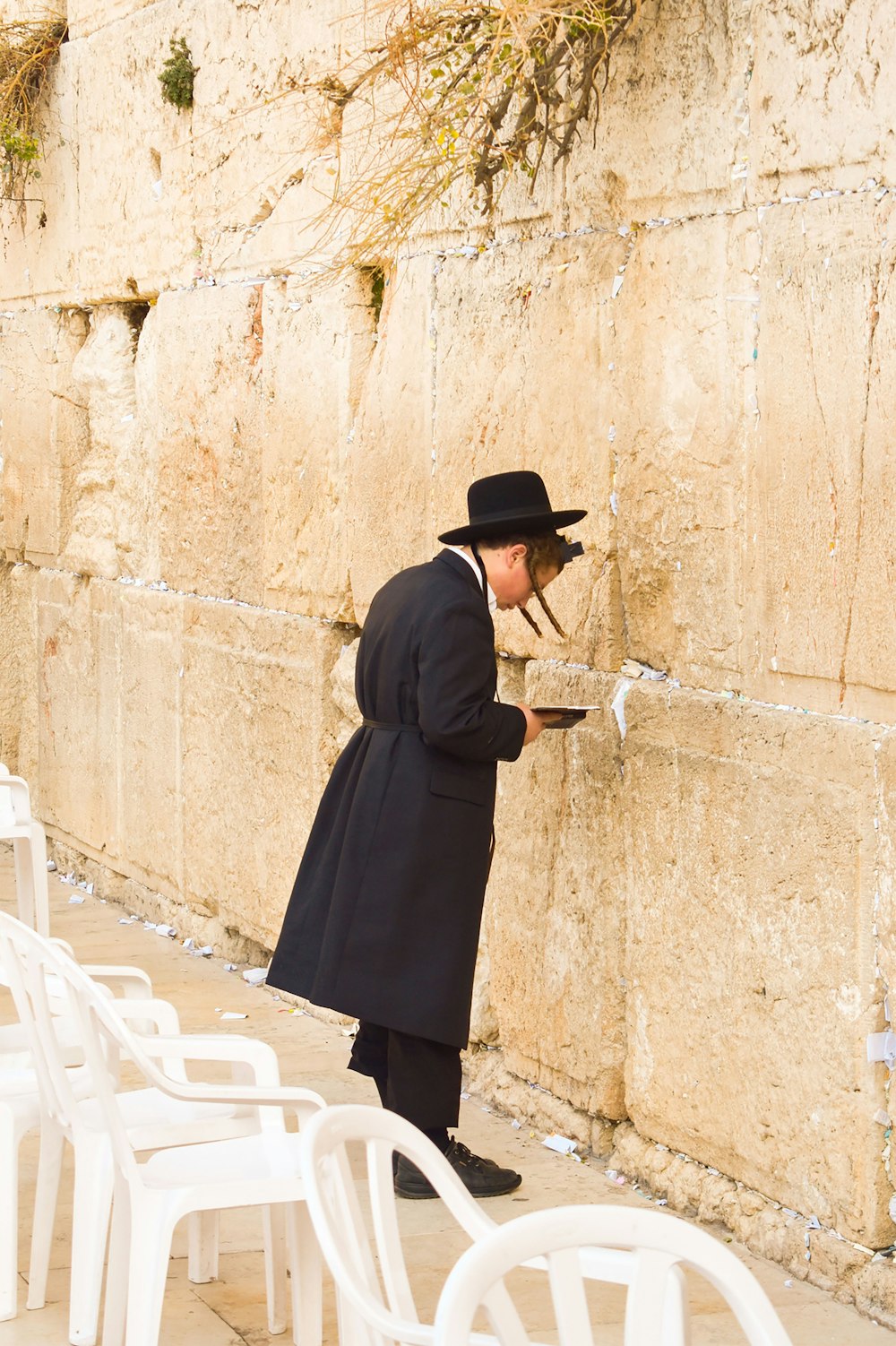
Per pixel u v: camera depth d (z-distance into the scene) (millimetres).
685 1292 2504
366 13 6383
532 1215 2258
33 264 10109
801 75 4395
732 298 4684
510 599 4926
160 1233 3637
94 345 9398
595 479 5301
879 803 4227
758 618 4656
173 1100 4449
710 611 4859
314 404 7082
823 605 4387
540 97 5168
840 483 4309
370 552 6633
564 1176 5324
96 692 9422
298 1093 3752
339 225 6840
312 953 5047
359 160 6652
